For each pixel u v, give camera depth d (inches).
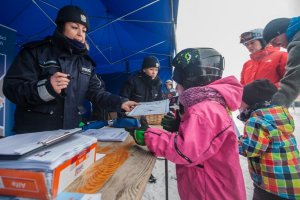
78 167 21.2
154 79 97.3
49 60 40.6
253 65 80.7
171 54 173.6
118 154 29.6
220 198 29.9
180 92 35.9
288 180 44.8
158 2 100.0
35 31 126.6
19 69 37.9
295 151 46.9
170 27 127.1
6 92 35.9
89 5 104.0
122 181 20.3
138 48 164.1
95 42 150.1
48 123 40.4
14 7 100.0
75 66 44.7
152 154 29.6
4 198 16.6
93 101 51.6
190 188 32.5
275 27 63.1
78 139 23.9
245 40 82.0
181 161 26.3
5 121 96.9
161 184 88.7
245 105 52.3
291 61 55.2
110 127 52.0
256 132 46.3
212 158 30.1
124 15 109.9
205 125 26.2
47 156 17.2
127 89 92.6
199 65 32.0
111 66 207.5
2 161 16.6
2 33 97.0
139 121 51.3
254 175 50.2
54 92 31.4
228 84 32.3
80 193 17.3
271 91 50.2
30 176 16.2
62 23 42.8
